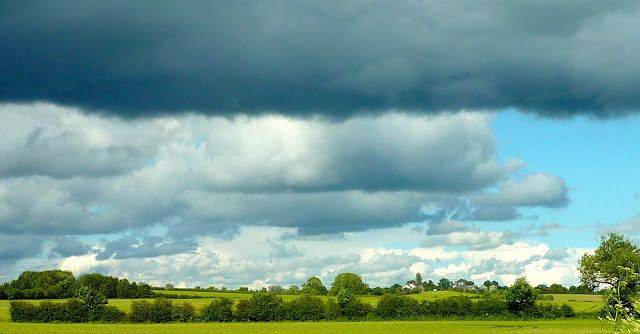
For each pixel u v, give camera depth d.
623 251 103.44
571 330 93.00
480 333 93.19
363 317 137.00
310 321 135.62
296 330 106.50
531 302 130.75
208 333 99.62
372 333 98.06
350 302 139.38
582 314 129.75
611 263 101.31
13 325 121.00
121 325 123.81
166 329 109.94
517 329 100.19
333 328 111.38
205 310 136.12
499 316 130.88
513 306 131.50
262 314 135.75
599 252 106.56
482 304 133.00
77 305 132.62
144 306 134.12
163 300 136.12
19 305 132.12
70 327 114.88
